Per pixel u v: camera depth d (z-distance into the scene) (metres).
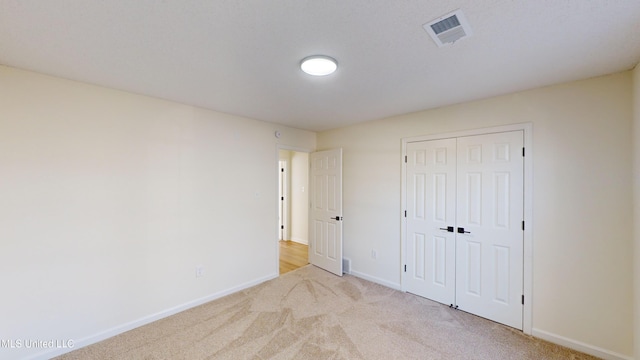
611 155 2.20
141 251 2.72
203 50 1.81
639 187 1.97
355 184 4.09
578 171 2.34
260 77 2.27
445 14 1.41
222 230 3.40
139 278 2.71
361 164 4.01
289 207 6.39
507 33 1.60
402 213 3.53
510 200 2.69
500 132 2.74
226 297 3.36
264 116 3.61
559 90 2.42
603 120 2.23
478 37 1.64
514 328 2.65
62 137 2.28
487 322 2.77
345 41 1.69
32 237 2.14
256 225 3.79
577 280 2.34
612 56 1.89
